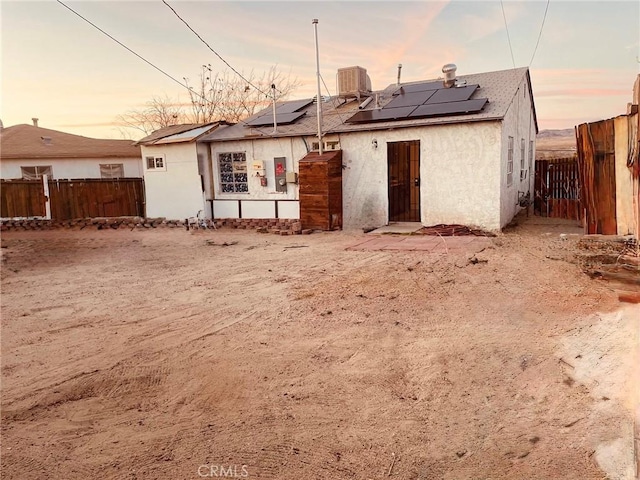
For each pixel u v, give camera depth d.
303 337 4.99
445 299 5.95
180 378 4.19
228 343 4.93
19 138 22.39
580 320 4.74
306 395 3.76
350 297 6.27
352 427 3.28
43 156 20.78
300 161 13.37
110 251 11.59
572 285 6.06
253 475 2.82
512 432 3.05
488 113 11.48
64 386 4.10
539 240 9.91
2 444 3.25
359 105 15.20
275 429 3.31
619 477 2.43
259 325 5.44
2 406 3.78
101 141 24.03
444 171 12.15
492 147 11.44
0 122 24.56
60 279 8.48
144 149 16.64
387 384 3.87
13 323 5.91
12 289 7.77
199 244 12.18
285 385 3.95
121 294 7.18
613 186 7.93
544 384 3.58
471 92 12.91
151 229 15.84
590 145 8.39
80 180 17.98
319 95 13.22
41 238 14.48
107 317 6.03
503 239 10.25
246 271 8.39
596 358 3.72
